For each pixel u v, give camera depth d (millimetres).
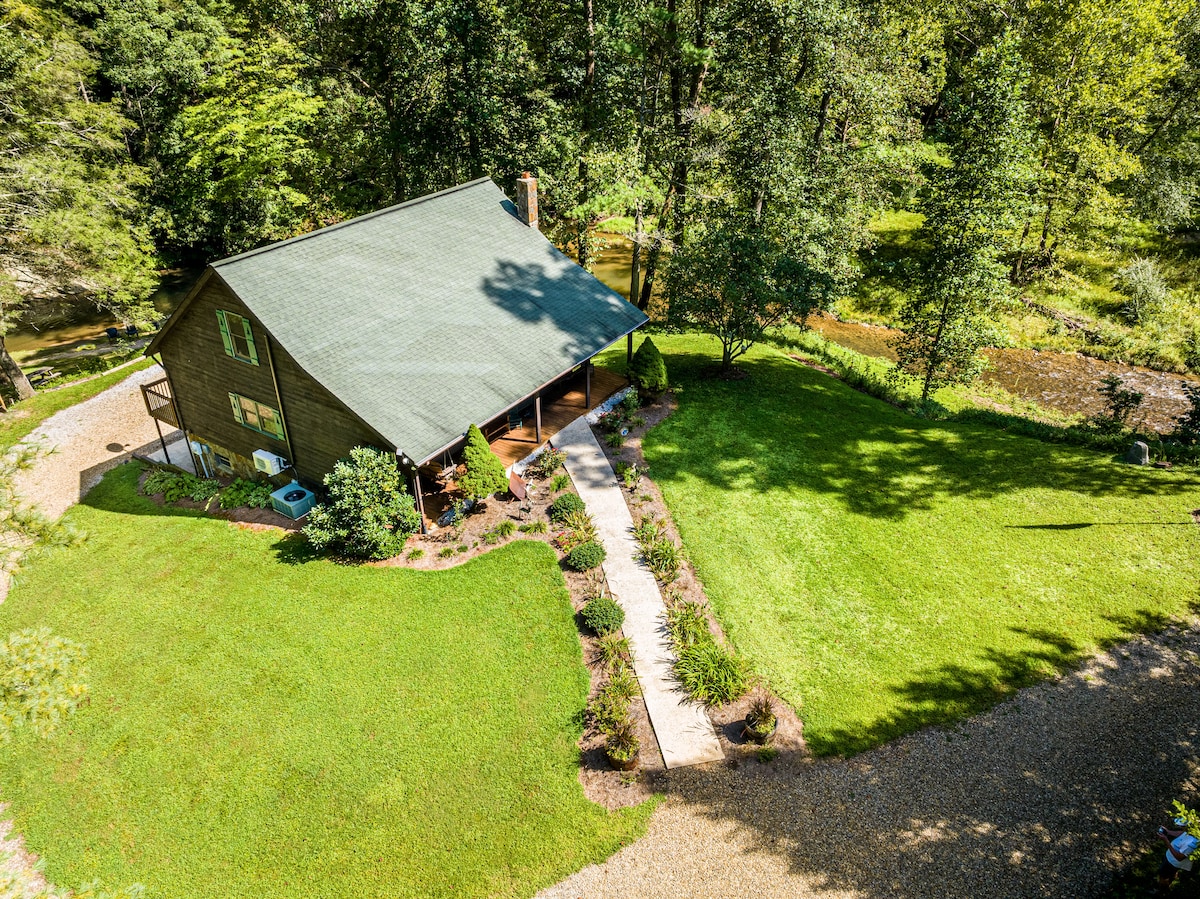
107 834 13109
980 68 25969
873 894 11844
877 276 41750
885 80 29812
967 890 11836
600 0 30594
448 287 22062
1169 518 20062
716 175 32625
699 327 27625
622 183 29500
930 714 14867
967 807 13117
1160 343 34469
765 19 27953
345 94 38062
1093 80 33062
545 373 21625
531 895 11984
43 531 12945
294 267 19438
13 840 13188
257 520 20891
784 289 25875
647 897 11906
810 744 14328
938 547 19500
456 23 30328
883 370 32906
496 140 33500
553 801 13367
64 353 35906
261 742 14477
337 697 15289
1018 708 14930
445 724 14711
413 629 16812
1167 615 17000
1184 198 37438
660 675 15781
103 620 17484
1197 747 13969
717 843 12672
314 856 12602
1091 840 12492
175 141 39500
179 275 45969
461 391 19703
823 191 31000
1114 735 14289
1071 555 18984
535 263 24953
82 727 14945
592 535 19516
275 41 37281
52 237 28297
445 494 21188
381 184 38500
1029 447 24188
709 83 32875
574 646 16438
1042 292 38781
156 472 23766
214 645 16609
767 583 18234
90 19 43125
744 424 25266
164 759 14258
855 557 19141
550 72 35625
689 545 19406
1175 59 34406
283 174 37312
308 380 18641
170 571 18953
